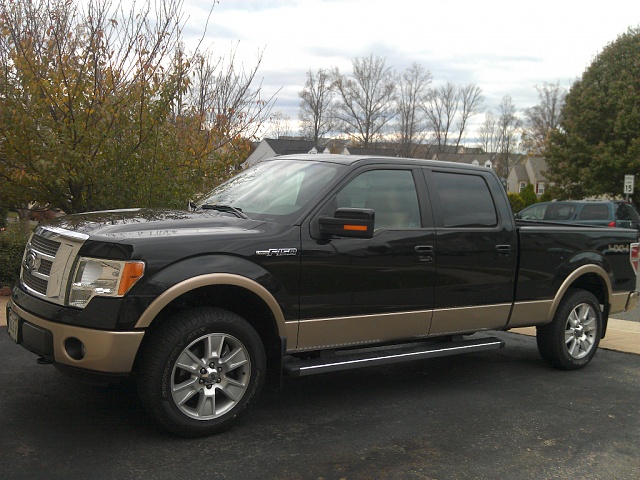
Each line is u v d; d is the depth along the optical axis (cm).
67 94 841
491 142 9188
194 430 417
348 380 586
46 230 446
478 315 561
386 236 499
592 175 3222
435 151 7619
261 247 438
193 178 948
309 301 461
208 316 418
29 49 838
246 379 436
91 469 369
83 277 396
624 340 793
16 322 437
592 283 675
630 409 525
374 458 405
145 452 396
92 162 866
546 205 1967
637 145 3059
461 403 527
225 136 1008
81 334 388
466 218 557
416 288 516
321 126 6781
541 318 610
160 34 905
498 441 443
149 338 409
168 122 955
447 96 7494
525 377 618
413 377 605
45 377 535
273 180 528
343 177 493
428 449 424
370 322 493
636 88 3222
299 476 374
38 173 857
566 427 477
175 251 405
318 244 464
